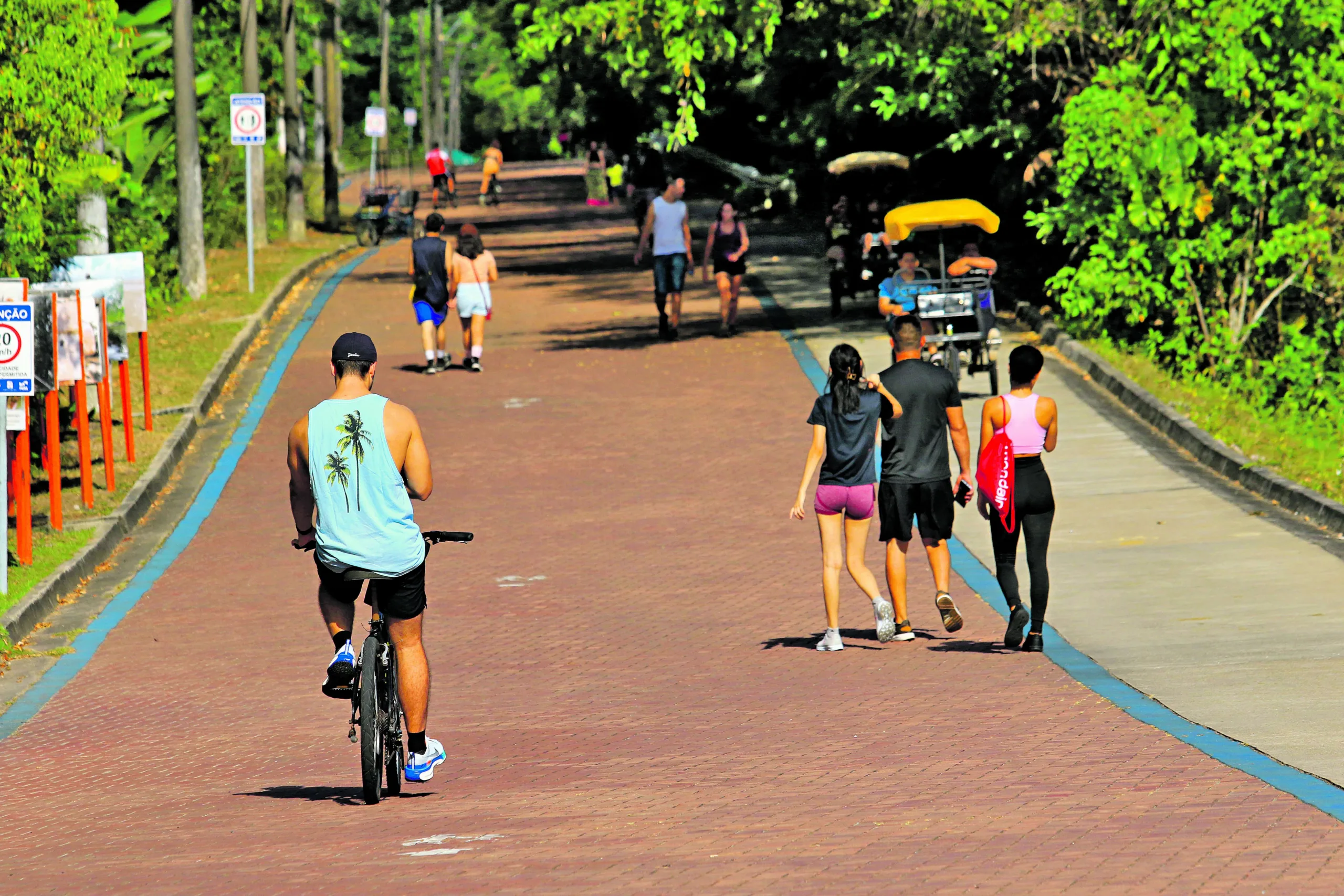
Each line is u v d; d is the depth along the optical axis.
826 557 41.47
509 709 36.56
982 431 39.78
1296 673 35.22
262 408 78.00
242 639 44.94
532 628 44.84
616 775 29.70
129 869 23.91
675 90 88.88
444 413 75.12
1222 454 59.56
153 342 88.75
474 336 84.38
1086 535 52.16
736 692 37.28
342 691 26.80
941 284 70.69
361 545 26.22
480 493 61.69
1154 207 78.62
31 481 62.69
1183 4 78.00
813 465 41.41
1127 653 38.72
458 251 84.25
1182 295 82.50
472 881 21.80
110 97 64.62
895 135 120.31
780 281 114.75
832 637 41.25
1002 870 21.30
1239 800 25.17
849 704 35.41
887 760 29.81
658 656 41.50
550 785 29.06
